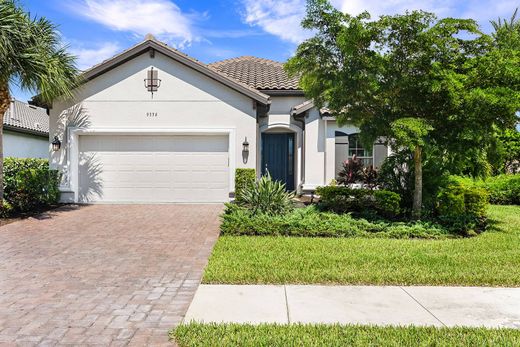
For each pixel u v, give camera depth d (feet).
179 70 44.14
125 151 45.29
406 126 26.40
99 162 45.14
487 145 30.04
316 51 29.89
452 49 28.14
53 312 14.83
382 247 24.81
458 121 28.40
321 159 49.16
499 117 27.55
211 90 44.27
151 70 44.09
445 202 32.73
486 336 13.02
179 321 14.14
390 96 29.40
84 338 12.76
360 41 28.04
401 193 35.81
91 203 44.73
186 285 18.01
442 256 22.58
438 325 14.06
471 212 32.89
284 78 55.93
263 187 33.47
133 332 13.21
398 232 28.58
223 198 45.44
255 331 13.16
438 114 29.14
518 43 29.78
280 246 24.77
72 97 42.96
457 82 25.95
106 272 19.94
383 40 28.32
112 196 45.24
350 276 18.76
